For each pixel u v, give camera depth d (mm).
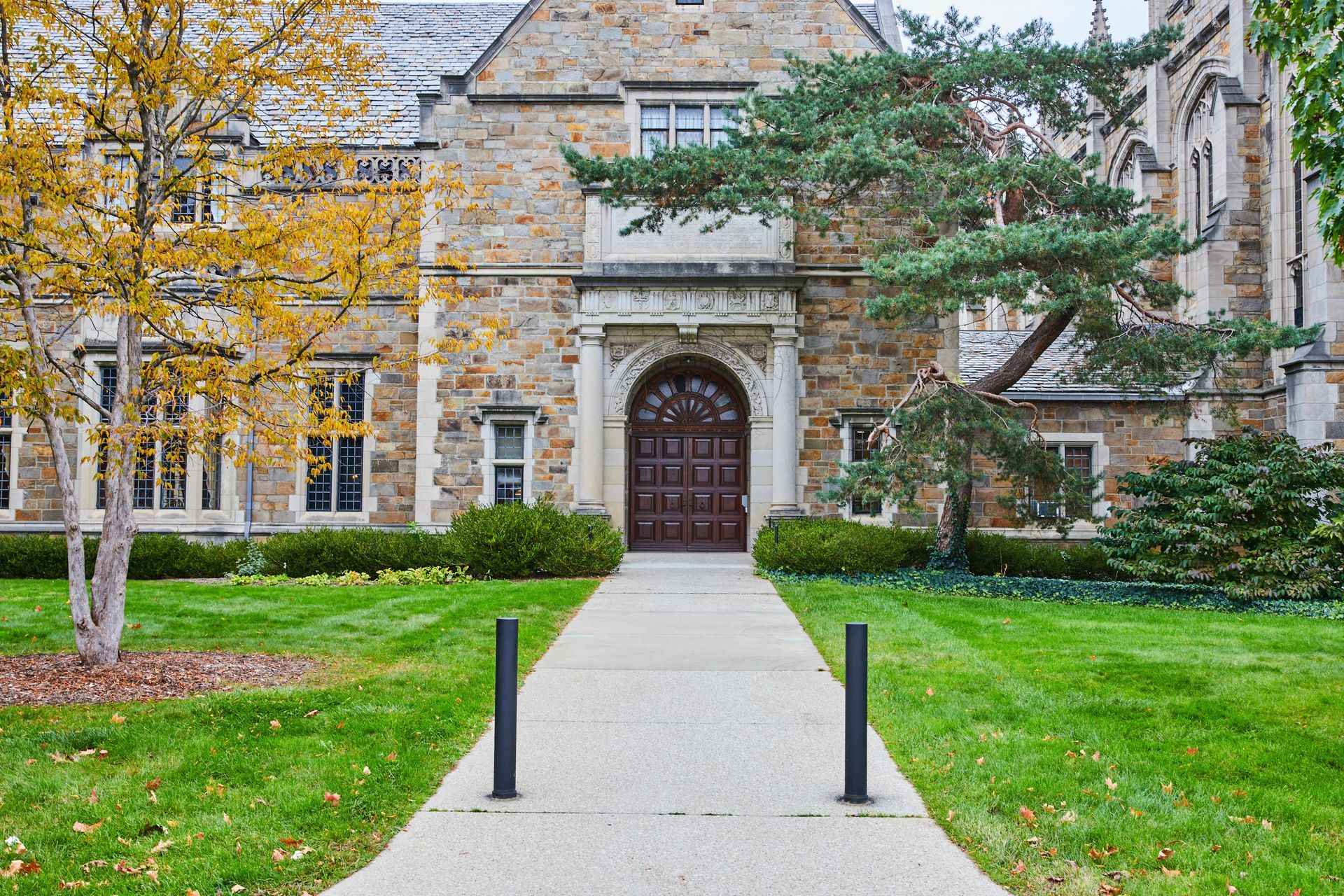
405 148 20188
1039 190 16141
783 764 6941
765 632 11930
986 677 9352
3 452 20516
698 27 20297
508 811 6027
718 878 5094
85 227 9211
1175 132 26875
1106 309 15180
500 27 25125
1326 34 8672
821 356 20141
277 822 5676
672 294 19703
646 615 13156
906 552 17578
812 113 16438
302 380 10289
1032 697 8594
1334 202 8766
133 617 12609
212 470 20047
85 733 7211
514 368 19969
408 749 7090
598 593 15250
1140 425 21266
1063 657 10305
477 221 20062
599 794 6312
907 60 16828
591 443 19609
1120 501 20984
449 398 19938
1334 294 20594
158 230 12547
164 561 17812
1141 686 9109
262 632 11672
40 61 9891
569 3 20328
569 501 19812
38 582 16672
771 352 19953
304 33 10539
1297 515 15328
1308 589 14594
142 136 9992
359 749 6996
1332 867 5223
